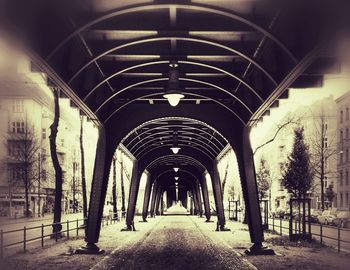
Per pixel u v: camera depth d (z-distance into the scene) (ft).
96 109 52.70
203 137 94.53
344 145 242.58
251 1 32.50
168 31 37.35
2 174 239.09
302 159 155.12
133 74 52.24
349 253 60.90
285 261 52.75
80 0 32.58
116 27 37.35
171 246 73.87
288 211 200.23
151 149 114.32
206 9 31.30
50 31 31.96
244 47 42.73
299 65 31.86
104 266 48.70
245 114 58.54
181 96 43.62
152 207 211.82
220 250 67.00
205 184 162.61
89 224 61.36
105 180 62.75
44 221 173.58
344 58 37.76
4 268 45.80
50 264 49.37
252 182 61.52
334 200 255.91
